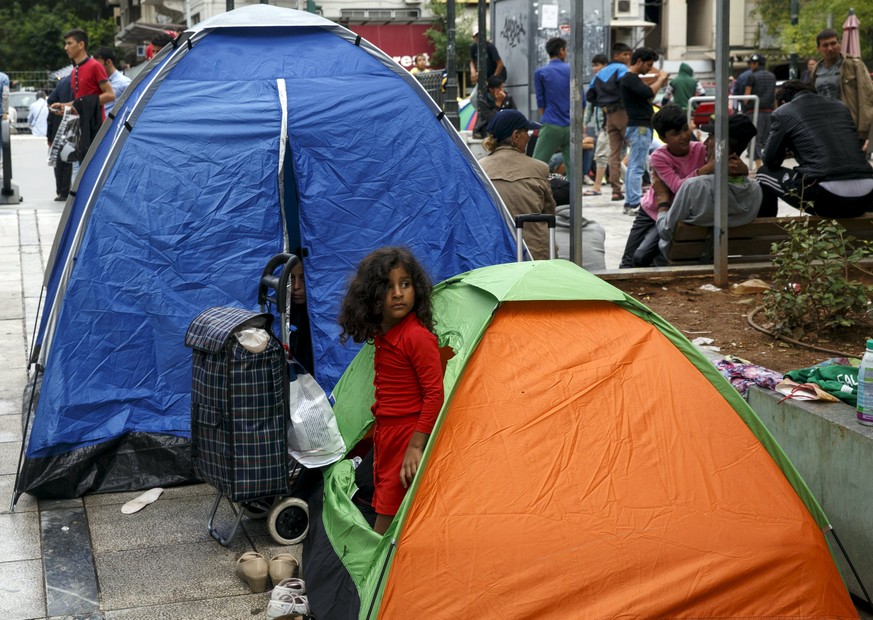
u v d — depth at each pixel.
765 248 8.50
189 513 4.85
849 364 4.74
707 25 40.75
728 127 7.74
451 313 4.15
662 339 3.93
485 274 4.23
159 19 40.28
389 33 30.64
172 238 5.27
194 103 5.59
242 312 4.36
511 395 3.71
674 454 3.65
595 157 15.50
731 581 3.42
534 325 3.90
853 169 8.22
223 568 4.31
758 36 36.66
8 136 12.73
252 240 5.37
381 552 3.54
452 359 3.84
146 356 5.18
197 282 5.27
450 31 13.33
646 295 7.60
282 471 4.27
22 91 37.22
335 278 5.50
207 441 4.30
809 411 4.09
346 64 5.91
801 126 8.37
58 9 58.75
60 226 6.52
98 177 5.32
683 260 8.41
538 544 3.40
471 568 3.35
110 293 5.16
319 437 4.43
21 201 12.99
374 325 3.78
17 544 4.51
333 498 4.22
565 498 3.50
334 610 3.67
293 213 6.34
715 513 3.54
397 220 5.63
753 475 3.66
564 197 8.39
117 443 5.11
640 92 12.05
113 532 4.64
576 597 3.33
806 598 3.46
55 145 12.34
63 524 4.69
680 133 8.52
